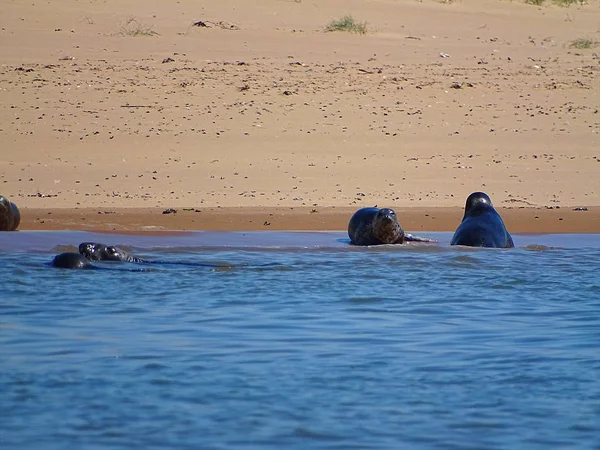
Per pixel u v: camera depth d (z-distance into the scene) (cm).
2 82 9575
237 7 13162
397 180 7706
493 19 13812
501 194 7438
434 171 7950
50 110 8988
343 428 2552
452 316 3912
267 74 10231
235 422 2583
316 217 6650
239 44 11481
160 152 8194
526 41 12700
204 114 9088
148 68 10244
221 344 3403
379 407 2714
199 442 2445
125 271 4888
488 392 2856
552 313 3981
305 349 3341
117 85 9681
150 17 12431
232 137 8594
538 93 10044
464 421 2612
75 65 10231
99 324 3709
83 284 4541
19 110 8944
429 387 2903
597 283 4694
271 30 12231
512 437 2505
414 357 3241
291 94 9625
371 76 10319
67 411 2656
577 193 7538
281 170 7856
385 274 4900
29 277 4697
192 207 6888
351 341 3462
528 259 5416
